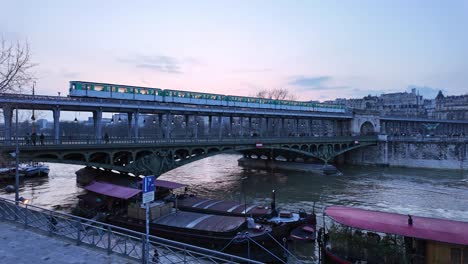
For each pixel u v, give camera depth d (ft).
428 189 159.94
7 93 101.96
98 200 95.96
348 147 242.99
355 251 63.72
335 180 187.52
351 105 633.61
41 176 180.34
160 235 76.69
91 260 44.78
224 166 261.44
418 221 63.41
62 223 67.92
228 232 71.15
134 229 80.18
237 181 182.50
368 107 607.37
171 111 160.86
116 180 124.47
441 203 130.52
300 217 88.12
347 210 72.28
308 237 81.56
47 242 51.70
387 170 231.71
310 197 141.38
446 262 56.65
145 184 41.75
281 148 195.42
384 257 60.80
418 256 58.90
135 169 130.00
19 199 93.04
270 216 87.30
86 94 136.87
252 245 71.51
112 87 145.79
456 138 234.99
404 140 249.34
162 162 138.21
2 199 63.21
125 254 46.88
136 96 154.10
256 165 256.73
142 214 79.87
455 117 574.15
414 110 596.29
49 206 114.01
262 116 212.02
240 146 173.37
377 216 67.15
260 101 224.53
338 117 270.67
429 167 236.43
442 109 605.31
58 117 122.21
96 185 99.76
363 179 191.42
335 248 66.39
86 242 53.98
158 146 136.05
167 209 83.51
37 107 120.16
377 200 135.74
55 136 121.19
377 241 63.05
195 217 79.82
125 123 443.73
